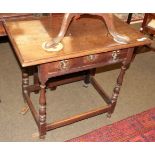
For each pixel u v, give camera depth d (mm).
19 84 2146
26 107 1853
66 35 1409
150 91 2246
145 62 2699
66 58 1236
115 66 2527
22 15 1534
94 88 2162
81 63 1365
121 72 1621
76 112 1907
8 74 2260
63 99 2023
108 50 1345
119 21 1666
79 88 2172
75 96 2072
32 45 1270
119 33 1505
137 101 2094
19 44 1267
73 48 1290
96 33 1474
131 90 2227
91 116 1728
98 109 1731
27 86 1853
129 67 2570
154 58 2801
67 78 2059
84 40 1383
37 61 1163
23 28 1421
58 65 1291
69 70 1351
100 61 1438
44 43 1293
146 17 2445
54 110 1897
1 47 2674
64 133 1710
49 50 1242
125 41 1417
